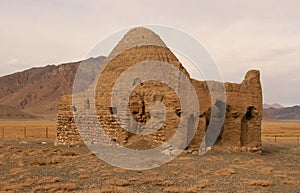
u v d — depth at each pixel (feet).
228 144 99.55
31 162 77.66
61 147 106.42
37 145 115.96
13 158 83.92
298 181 62.59
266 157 97.66
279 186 58.08
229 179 62.59
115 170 68.69
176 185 56.95
